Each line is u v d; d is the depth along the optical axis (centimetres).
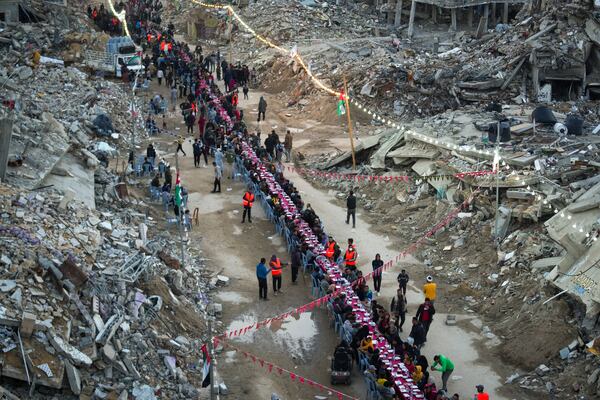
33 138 3388
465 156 3856
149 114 5219
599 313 2667
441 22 7350
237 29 7331
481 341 2883
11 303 2225
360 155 4519
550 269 2998
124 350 2372
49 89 4994
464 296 3178
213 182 4334
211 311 3008
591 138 3984
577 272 2805
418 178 4038
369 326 2755
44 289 2345
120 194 3622
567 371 2620
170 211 3819
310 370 2702
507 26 6344
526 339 2791
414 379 2492
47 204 2900
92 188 3381
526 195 3378
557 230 3030
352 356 2711
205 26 7481
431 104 5244
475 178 3622
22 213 2700
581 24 5222
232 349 2789
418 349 2658
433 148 4084
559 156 3684
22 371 2097
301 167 4600
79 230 2817
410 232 3731
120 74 5828
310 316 3047
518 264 3141
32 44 5778
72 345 2258
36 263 2414
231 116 5088
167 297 2806
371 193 4175
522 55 5134
